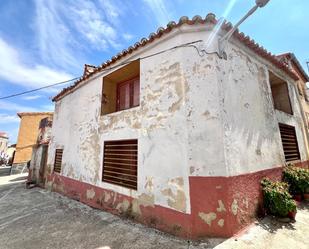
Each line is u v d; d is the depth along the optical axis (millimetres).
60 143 8898
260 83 5520
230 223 3350
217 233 3322
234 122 4062
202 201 3480
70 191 7418
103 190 5746
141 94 4996
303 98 9453
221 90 3934
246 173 4016
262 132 4996
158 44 4832
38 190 9453
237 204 3570
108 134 5965
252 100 4918
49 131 14773
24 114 19000
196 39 4289
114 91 7191
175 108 4117
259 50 5391
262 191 4375
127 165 5445
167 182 3975
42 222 5078
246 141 4277
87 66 9016
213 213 3400
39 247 3744
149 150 4488
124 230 4160
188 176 3650
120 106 7016
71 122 8281
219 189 3447
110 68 6355
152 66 4859
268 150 5062
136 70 6266
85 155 6918
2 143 39188
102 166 5969
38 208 6410
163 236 3701
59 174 8453
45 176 9945
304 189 5293
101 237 3955
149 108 4699
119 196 5137
